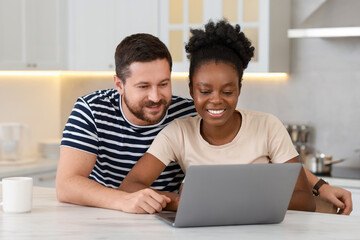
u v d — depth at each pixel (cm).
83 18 450
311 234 154
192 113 230
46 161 442
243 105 454
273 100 445
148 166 204
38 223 164
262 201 163
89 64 451
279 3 417
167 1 427
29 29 427
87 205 191
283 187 163
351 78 423
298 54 437
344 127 427
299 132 432
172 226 162
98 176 226
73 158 207
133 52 196
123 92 205
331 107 430
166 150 206
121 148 221
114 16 443
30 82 480
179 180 229
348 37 423
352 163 425
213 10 414
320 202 216
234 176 157
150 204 178
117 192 188
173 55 428
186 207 158
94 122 215
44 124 497
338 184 371
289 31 405
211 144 204
